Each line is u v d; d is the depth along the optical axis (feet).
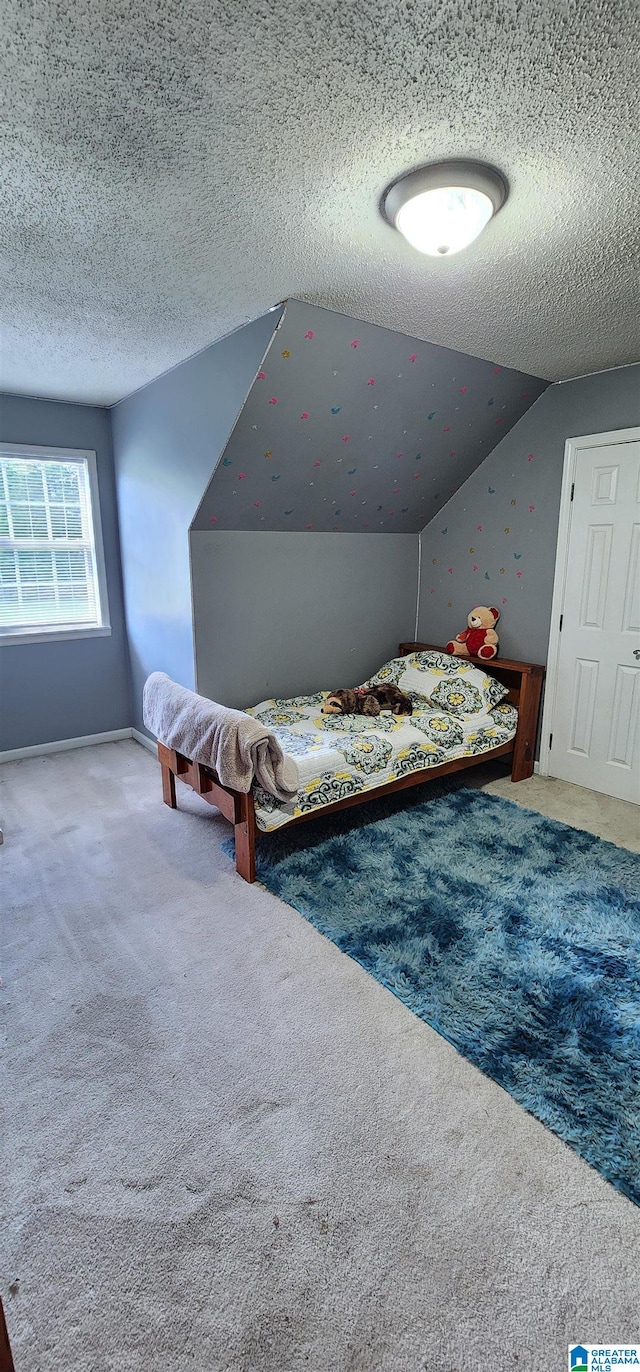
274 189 5.19
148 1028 5.88
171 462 10.82
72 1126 4.91
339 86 4.00
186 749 8.97
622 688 10.75
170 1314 3.70
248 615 11.61
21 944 7.13
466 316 7.98
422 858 8.95
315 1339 3.57
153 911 7.77
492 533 12.61
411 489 12.34
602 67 3.87
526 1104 5.06
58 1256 4.00
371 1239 4.09
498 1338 3.57
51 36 3.57
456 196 5.00
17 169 4.87
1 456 12.13
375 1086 5.25
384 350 8.71
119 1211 4.28
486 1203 4.32
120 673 14.35
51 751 13.65
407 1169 4.56
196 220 5.71
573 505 11.02
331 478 10.90
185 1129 4.88
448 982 6.43
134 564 13.05
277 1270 3.92
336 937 7.17
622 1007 6.09
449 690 11.71
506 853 9.09
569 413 10.88
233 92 4.04
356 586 13.25
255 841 9.46
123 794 11.42
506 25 3.55
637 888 8.18
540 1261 3.96
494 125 4.39
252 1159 4.64
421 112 4.25
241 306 7.68
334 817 10.35
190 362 9.71
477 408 10.84
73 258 6.45
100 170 4.91
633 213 5.49
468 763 11.02
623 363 9.91
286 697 12.51
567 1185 4.44
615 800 11.05
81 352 9.53
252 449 9.46
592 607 11.00
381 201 5.37
